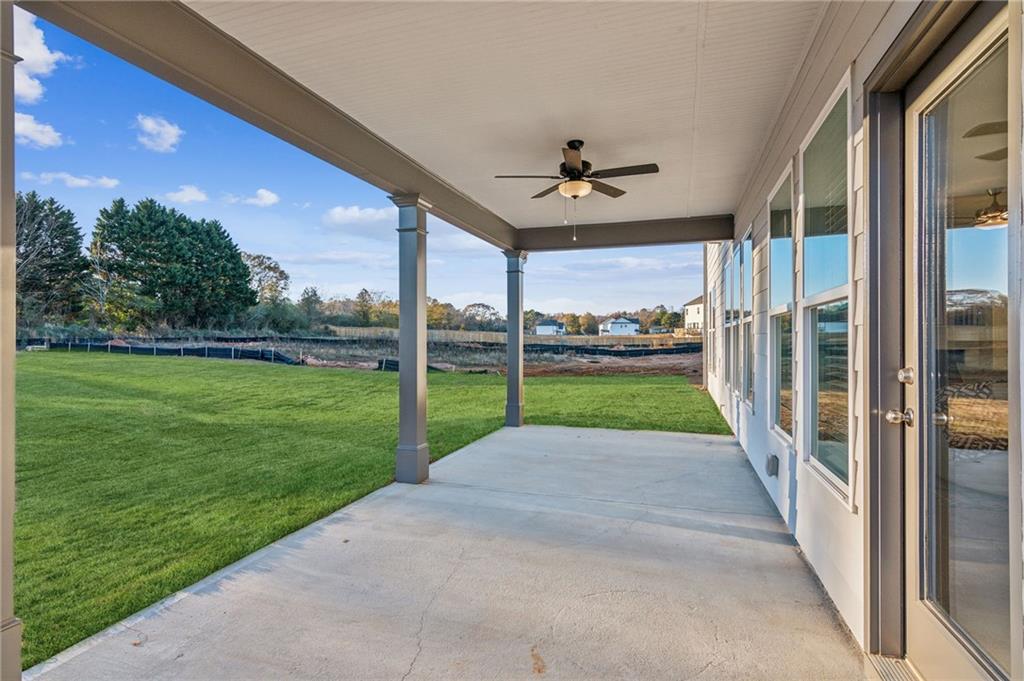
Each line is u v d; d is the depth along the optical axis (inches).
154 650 83.8
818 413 112.1
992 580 55.7
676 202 225.0
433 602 98.9
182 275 712.4
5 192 65.1
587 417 335.6
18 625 66.4
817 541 106.8
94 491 185.0
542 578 108.5
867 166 74.9
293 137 120.6
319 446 264.8
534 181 193.3
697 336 602.9
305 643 85.7
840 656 80.5
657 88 121.4
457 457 219.6
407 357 181.3
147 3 85.0
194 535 138.6
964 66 57.7
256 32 97.1
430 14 91.6
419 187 178.7
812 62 103.0
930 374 68.5
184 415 373.4
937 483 67.5
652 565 114.2
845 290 88.5
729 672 77.4
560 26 95.8
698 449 233.5
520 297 291.3
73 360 630.5
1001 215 53.0
